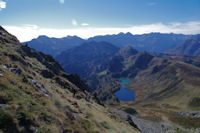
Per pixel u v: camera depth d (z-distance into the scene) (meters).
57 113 16.70
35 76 29.55
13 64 24.25
